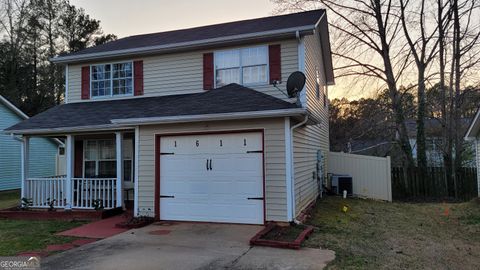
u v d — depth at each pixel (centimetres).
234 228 784
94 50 1305
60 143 2241
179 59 1167
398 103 1709
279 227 763
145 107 1066
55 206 1051
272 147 805
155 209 886
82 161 1262
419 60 1709
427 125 2250
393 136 2088
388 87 1806
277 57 1048
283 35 1030
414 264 567
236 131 835
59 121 1076
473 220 938
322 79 1549
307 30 1002
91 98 1270
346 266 536
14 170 1936
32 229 838
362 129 2238
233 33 1109
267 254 590
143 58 1215
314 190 1221
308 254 592
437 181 1475
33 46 3142
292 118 835
